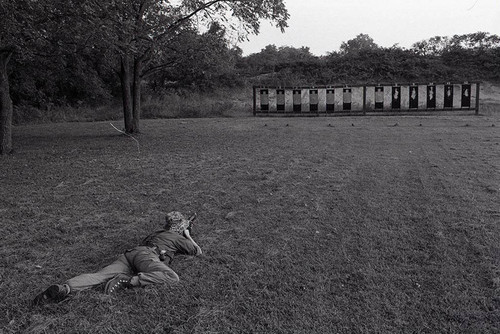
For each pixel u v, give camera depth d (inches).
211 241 222.1
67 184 342.0
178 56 669.9
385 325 148.3
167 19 594.6
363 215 259.1
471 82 1000.9
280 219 254.8
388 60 1451.8
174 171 386.0
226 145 546.3
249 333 145.5
